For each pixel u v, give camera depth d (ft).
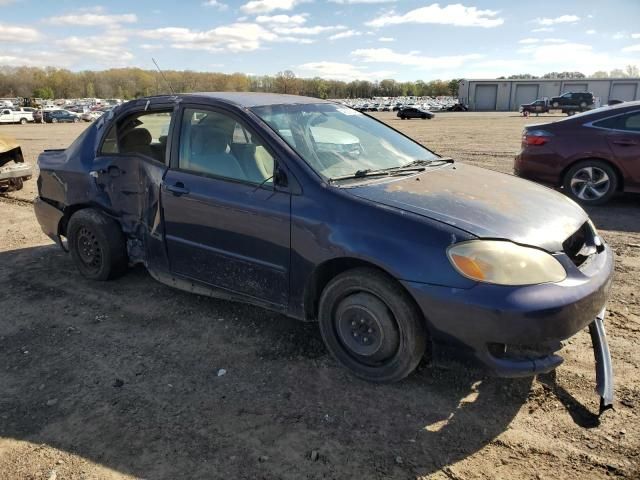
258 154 11.11
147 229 13.32
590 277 9.18
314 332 12.07
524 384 9.89
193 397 9.75
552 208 10.40
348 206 9.71
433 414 9.10
